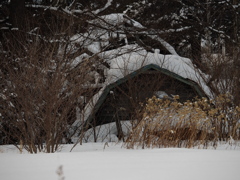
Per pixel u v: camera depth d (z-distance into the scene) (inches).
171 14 1229.1
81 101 510.6
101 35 747.4
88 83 560.1
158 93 754.8
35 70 441.4
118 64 735.7
